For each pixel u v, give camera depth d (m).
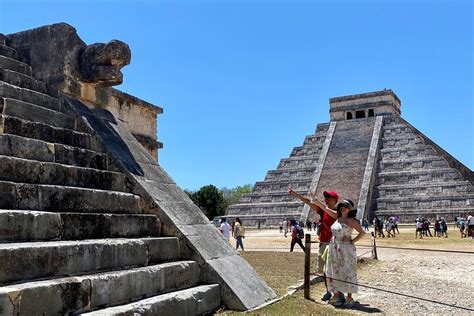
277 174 65.69
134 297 6.37
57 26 10.93
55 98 10.07
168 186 10.27
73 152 8.52
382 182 58.62
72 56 10.89
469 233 35.47
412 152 60.78
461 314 8.71
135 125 15.95
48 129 8.54
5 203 6.14
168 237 8.38
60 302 5.14
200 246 8.63
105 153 9.61
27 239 5.85
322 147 67.81
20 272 5.11
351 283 8.95
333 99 75.19
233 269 8.85
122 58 10.89
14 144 7.34
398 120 68.62
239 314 7.54
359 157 62.16
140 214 8.58
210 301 7.67
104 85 11.52
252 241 33.50
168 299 6.55
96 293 5.68
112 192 8.12
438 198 52.88
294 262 15.95
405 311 8.84
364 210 52.62
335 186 57.97
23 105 8.62
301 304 8.71
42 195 6.70
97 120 10.77
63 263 5.69
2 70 9.36
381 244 28.38
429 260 18.94
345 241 9.16
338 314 8.16
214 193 72.38
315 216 53.78
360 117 77.25
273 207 58.22
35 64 11.01
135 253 7.07
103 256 6.38
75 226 6.64
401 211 53.28
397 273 14.69
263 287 9.11
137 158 10.46
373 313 8.51
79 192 7.36
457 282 12.93
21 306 4.64
